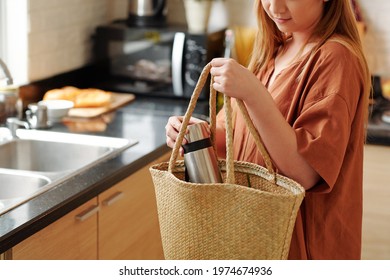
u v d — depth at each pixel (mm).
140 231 2299
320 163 1387
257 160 1554
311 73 1485
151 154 2240
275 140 1382
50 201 1740
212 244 1327
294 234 1519
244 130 1617
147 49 3045
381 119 2926
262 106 1348
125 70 3102
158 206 1408
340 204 1525
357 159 1551
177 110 2854
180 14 3402
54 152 2369
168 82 3029
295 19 1488
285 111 1524
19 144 2340
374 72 3244
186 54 2980
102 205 1984
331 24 1528
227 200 1295
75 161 2348
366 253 2891
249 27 3314
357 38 1547
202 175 1388
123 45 3086
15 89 2453
